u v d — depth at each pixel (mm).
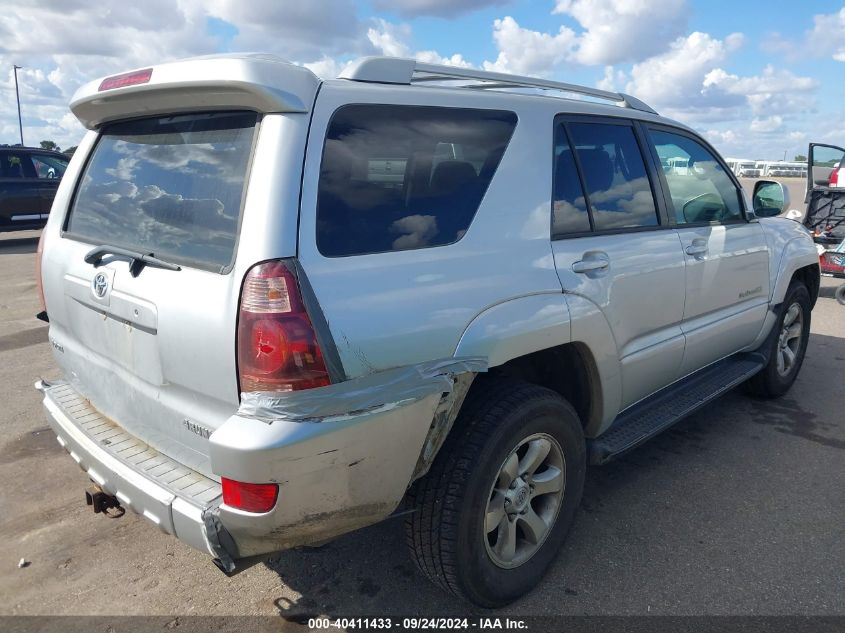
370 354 2070
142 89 2316
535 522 2736
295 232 2006
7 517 3385
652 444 4246
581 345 2879
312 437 1916
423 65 2543
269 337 1922
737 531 3238
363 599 2760
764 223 4547
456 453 2385
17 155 13445
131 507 2305
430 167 2416
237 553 2033
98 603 2742
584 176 3023
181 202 2309
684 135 3857
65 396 3023
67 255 2818
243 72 2025
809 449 4168
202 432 2188
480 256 2461
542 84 3070
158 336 2236
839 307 8289
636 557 3025
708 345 3881
